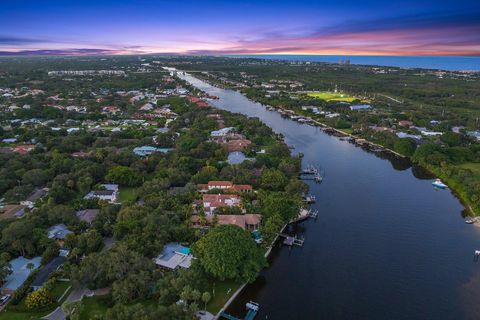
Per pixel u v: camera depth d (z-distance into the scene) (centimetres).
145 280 13362
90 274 13600
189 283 13025
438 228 19775
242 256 14562
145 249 15375
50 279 13825
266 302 14188
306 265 16525
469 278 15675
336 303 14212
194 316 12062
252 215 18575
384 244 18175
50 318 12175
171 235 16862
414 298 14475
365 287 15112
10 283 13662
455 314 13650
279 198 19650
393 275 15850
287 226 19912
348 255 17275
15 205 19800
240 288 14525
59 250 15675
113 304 12862
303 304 14138
